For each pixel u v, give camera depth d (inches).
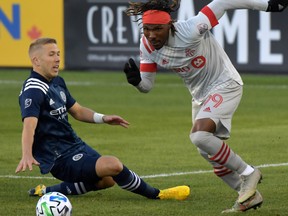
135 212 879.7
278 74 2207.2
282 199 946.1
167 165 1184.8
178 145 1357.0
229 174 907.4
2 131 1514.5
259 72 2212.1
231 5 867.4
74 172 905.5
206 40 885.8
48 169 901.8
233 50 2208.4
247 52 2202.3
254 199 863.1
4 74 2381.9
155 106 1830.7
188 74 890.7
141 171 1140.5
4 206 917.2
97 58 2357.3
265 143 1365.7
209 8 864.9
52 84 901.8
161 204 920.9
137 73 890.7
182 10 2207.2
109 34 2330.2
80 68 2378.2
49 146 904.3
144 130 1520.7
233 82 885.2
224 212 869.2
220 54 892.0
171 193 943.0
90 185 944.9
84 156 908.6
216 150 860.0
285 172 1122.7
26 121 860.6
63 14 2359.7
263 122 1595.7
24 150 842.8
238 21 2191.2
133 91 2062.0
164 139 1418.6
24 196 975.0
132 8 868.6
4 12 2412.6
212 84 887.7
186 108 1801.2
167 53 876.6
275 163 1194.0
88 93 2028.8
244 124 1572.3
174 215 866.1
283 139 1403.8
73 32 2361.0
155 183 1056.2
